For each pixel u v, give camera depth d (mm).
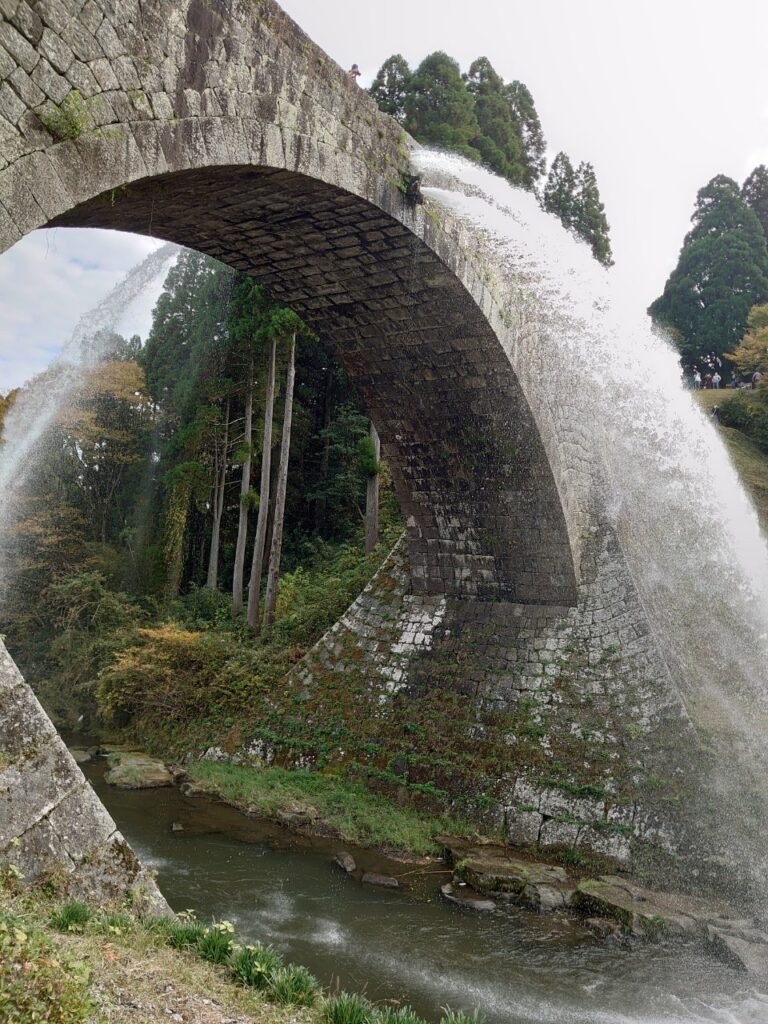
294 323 19969
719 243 33875
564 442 13789
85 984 4117
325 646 16453
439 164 11000
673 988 8641
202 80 7051
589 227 26047
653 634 12922
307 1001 5277
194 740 16672
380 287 11398
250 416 24484
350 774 14422
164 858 11242
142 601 24000
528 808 12414
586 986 8570
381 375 13484
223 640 19156
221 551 29781
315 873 11141
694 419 16391
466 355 12336
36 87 5723
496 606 14898
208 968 5246
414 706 14594
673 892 10883
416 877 11281
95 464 23656
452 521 14953
